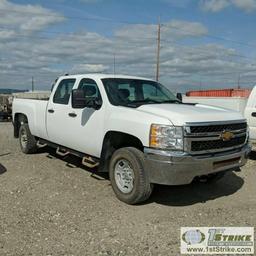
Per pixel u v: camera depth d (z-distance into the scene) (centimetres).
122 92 671
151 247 440
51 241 451
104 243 449
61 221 517
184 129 538
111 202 602
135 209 573
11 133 1492
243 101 1105
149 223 517
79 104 660
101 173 770
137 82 720
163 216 545
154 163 547
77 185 688
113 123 618
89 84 709
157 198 629
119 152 600
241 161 620
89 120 677
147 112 583
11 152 991
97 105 665
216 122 570
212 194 658
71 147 752
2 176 744
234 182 741
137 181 571
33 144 939
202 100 1223
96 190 661
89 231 485
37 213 545
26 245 439
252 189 694
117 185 609
